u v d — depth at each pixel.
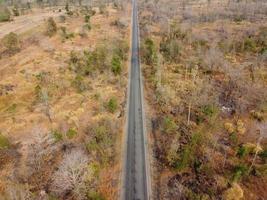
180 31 135.25
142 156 60.97
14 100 78.00
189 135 66.00
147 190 52.81
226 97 83.88
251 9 194.50
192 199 50.03
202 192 51.50
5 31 129.12
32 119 70.38
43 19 154.12
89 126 68.75
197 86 88.38
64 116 72.25
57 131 64.12
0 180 52.50
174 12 199.00
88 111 75.31
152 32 151.12
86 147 59.97
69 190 49.91
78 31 136.25
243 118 73.75
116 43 126.38
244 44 119.62
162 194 51.84
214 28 153.62
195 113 75.19
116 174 56.09
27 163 56.31
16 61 100.62
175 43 113.69
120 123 72.25
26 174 53.94
